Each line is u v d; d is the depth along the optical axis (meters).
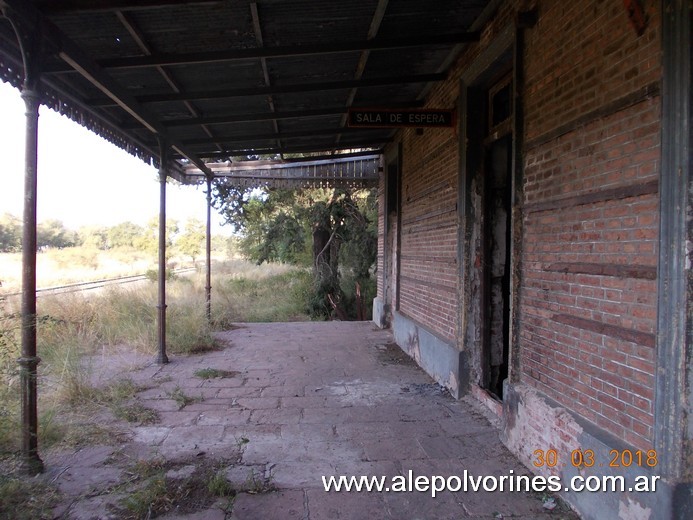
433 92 6.53
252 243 20.97
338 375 6.50
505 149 5.48
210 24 4.23
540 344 3.71
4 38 4.09
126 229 60.53
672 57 2.40
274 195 18.33
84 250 44.22
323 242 16.81
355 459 3.87
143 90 5.68
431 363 6.42
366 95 6.61
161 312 7.06
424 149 7.23
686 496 2.35
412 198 7.95
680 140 2.36
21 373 3.48
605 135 2.96
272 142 8.94
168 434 4.34
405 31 4.71
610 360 2.89
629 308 2.74
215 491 3.29
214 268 28.98
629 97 2.72
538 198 3.76
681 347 2.35
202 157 8.94
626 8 2.66
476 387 5.34
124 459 3.80
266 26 4.33
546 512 3.13
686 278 2.33
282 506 3.15
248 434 4.36
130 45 4.51
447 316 6.07
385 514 3.08
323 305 16.17
